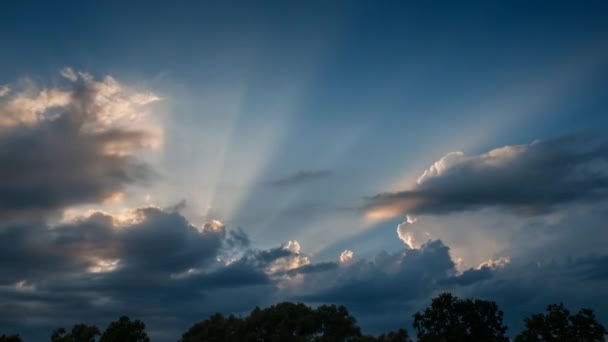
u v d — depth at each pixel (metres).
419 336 103.62
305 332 122.12
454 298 105.12
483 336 99.94
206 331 127.56
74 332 123.00
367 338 114.81
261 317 124.69
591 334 94.50
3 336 117.38
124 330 118.06
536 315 98.81
